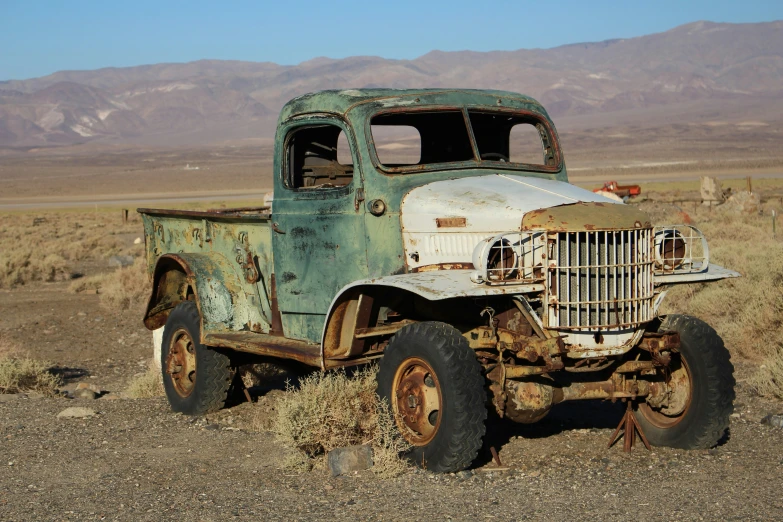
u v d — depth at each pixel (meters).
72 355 14.33
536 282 6.28
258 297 8.55
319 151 8.27
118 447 7.54
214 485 6.28
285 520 5.45
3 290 22.22
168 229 9.92
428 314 7.15
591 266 6.29
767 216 34.75
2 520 5.70
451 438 6.10
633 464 6.57
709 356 6.81
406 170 7.22
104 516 5.70
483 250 6.09
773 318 11.16
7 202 105.44
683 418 6.97
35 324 16.94
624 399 7.01
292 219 7.84
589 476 6.21
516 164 7.72
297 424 6.84
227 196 103.75
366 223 7.15
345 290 6.79
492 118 7.94
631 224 6.41
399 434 6.58
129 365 13.57
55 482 6.53
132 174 183.75
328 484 6.16
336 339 7.13
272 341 7.93
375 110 7.32
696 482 6.04
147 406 9.48
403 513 5.48
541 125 8.02
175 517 5.61
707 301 13.07
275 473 6.52
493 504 5.59
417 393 6.45
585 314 6.30
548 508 5.49
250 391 10.12
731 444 7.09
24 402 9.81
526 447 7.12
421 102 7.52
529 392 6.52
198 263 8.85
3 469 6.92
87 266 27.92
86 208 81.19
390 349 6.58
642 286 6.52
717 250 17.78
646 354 6.99
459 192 6.93
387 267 7.10
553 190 6.90
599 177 106.25
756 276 13.41
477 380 6.14
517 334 6.39
